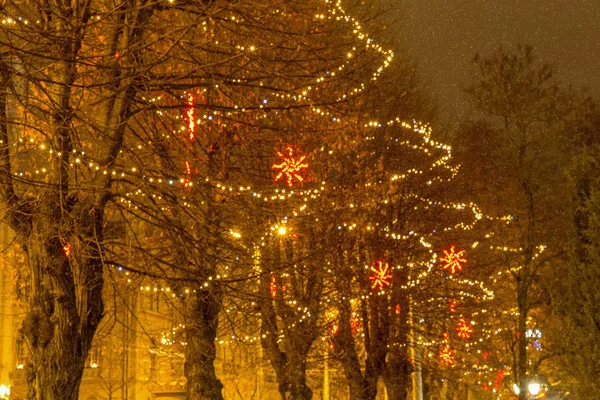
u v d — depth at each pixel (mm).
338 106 21062
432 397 53875
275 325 26000
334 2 19906
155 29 15812
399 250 32281
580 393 20578
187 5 17219
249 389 43688
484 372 39344
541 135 39844
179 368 47625
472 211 37438
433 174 35625
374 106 25703
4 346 41344
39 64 16156
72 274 15531
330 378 44312
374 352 32750
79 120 16172
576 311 20891
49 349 15328
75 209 15664
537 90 40281
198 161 18328
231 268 19109
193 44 16391
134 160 17297
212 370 22938
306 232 23328
